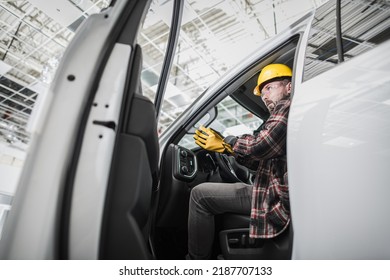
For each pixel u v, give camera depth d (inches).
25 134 290.2
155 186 44.2
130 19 29.5
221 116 251.6
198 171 58.1
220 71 205.3
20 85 226.2
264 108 77.9
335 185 22.8
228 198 38.0
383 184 20.4
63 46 182.7
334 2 36.7
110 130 24.6
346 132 23.5
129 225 24.4
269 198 33.2
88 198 22.9
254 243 34.8
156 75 194.5
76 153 23.4
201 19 160.6
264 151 34.1
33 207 21.4
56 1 141.8
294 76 33.8
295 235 24.5
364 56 25.4
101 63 26.3
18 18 161.2
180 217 51.4
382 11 27.5
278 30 164.4
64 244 21.8
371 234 20.3
